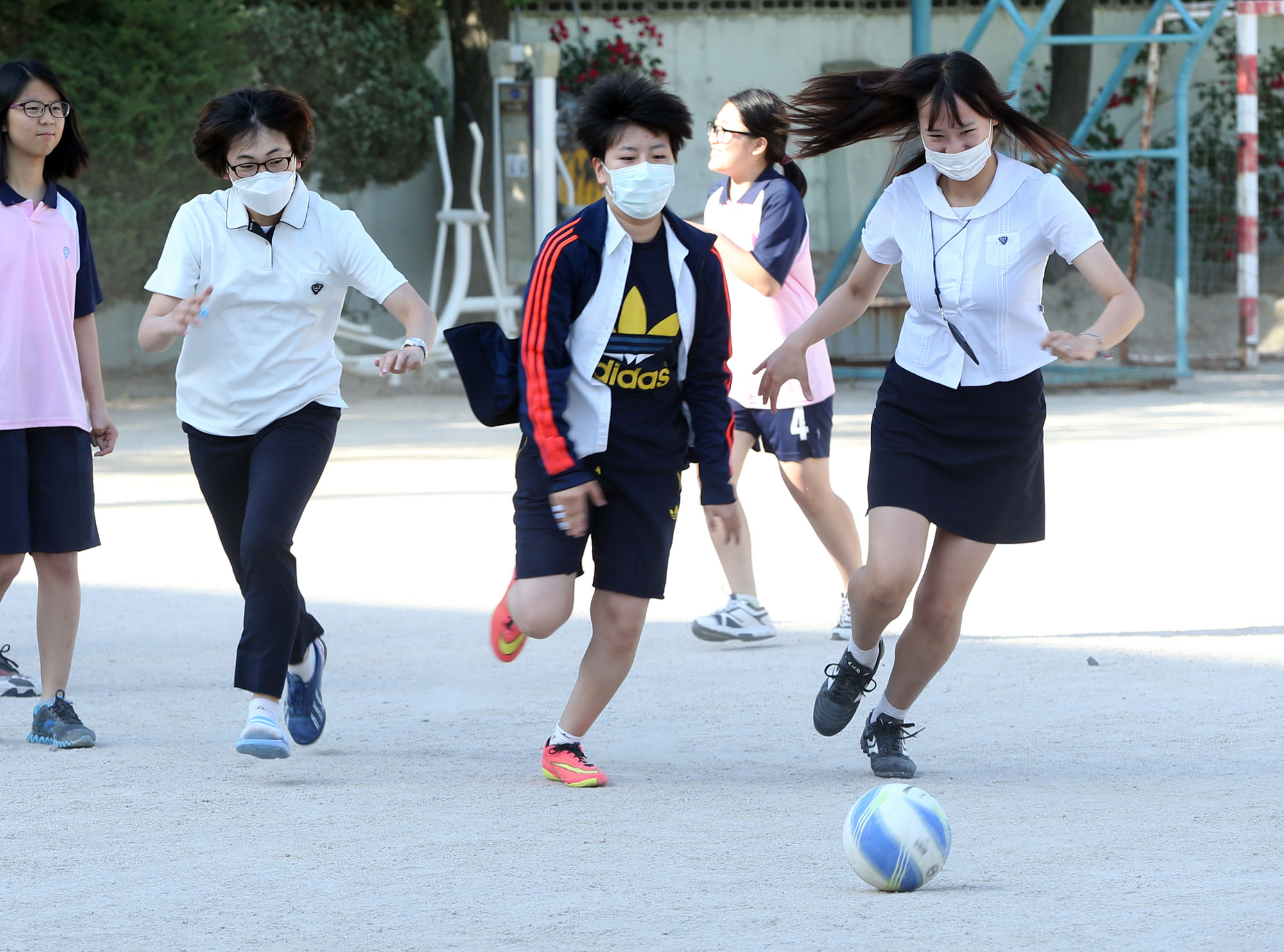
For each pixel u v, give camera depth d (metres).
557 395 14.79
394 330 74.88
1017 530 15.41
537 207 66.06
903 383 15.55
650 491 15.30
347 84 64.25
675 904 11.31
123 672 21.39
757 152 22.62
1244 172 72.75
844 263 72.38
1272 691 19.11
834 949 10.20
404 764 16.41
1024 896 11.38
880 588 15.28
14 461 17.02
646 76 14.93
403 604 26.23
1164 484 38.88
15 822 13.98
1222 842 12.80
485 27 72.50
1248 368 73.31
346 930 10.83
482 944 10.46
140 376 69.69
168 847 13.13
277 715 15.84
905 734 16.22
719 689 20.23
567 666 21.83
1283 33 88.56
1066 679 20.22
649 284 14.98
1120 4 86.56
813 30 83.12
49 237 17.38
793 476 22.78
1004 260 15.04
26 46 56.53
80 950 10.52
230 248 16.27
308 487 16.28
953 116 14.65
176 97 58.16
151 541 32.44
